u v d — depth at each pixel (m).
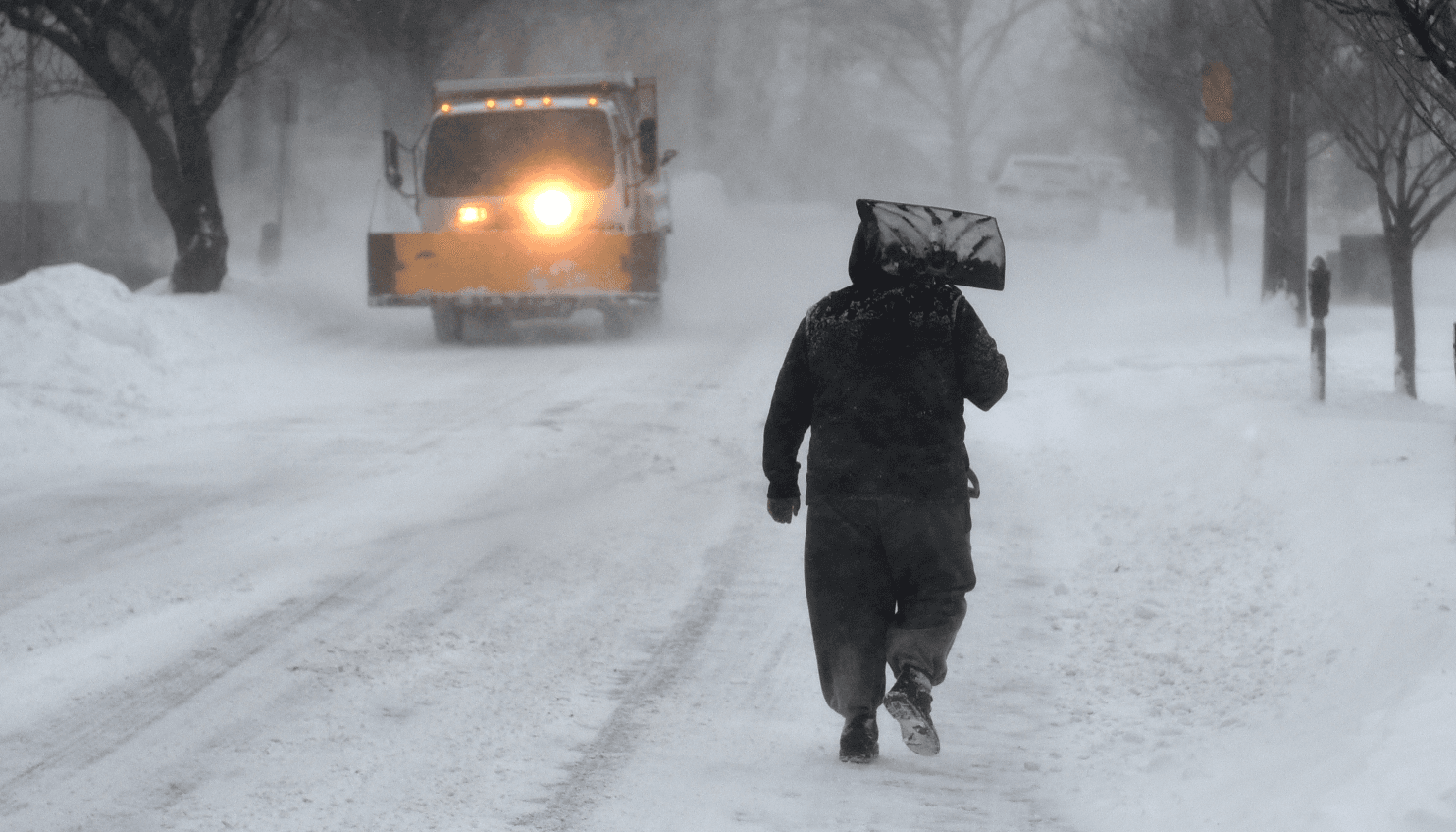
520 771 10.70
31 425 25.36
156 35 43.28
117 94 41.66
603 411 28.22
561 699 12.46
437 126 39.22
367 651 13.63
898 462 10.61
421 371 34.47
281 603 15.21
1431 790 8.54
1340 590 13.70
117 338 31.97
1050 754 11.27
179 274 42.41
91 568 16.64
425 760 10.88
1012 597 15.95
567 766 10.84
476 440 25.23
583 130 38.81
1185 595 15.33
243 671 12.96
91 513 19.48
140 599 15.29
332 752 11.02
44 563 16.84
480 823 9.69
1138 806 9.88
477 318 41.75
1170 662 13.29
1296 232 38.69
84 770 10.59
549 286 38.22
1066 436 24.53
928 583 10.65
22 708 11.91
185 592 15.62
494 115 39.12
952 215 10.96
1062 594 16.08
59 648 13.58
